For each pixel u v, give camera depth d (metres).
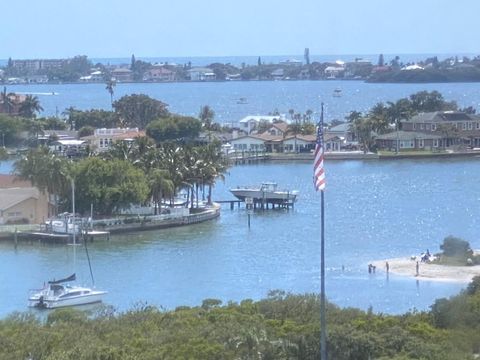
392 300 186.25
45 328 136.50
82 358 115.69
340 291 197.12
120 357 115.81
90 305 194.25
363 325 129.25
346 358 119.50
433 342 122.81
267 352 120.44
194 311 146.38
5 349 124.06
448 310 134.12
